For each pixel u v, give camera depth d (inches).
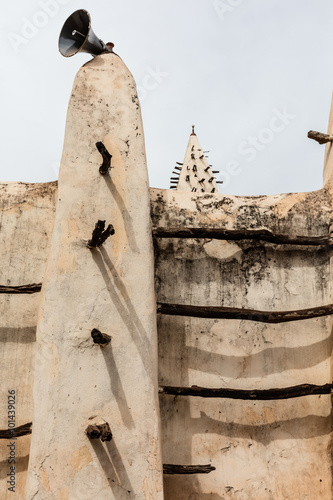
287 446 251.3
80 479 206.7
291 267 276.4
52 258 234.5
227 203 285.4
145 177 255.3
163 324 261.9
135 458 212.5
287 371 260.5
